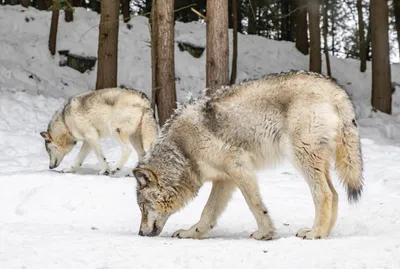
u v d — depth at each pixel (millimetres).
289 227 10234
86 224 10859
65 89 30375
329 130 8727
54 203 12219
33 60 31719
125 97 16156
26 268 6930
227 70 19641
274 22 45469
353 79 36000
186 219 11039
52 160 17422
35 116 25125
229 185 9578
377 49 30531
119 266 6969
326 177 8984
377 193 13117
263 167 9250
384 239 8164
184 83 32500
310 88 8852
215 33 19500
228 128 9039
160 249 7805
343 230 9820
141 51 33969
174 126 9414
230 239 9102
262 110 8953
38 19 34594
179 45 34281
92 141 16406
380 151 18766
